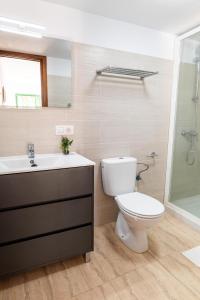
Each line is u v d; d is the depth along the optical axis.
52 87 1.84
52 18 1.75
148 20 2.04
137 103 2.27
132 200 1.87
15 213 1.36
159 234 2.11
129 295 1.39
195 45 2.45
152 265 1.66
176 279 1.52
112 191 2.05
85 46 1.91
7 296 1.38
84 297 1.38
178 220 2.41
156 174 2.58
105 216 2.30
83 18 1.87
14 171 1.31
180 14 1.92
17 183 1.33
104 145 2.16
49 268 1.63
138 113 2.30
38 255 1.49
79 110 1.98
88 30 1.90
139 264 1.67
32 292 1.41
